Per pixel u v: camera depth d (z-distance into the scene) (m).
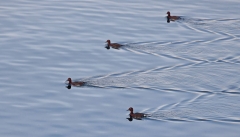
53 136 41.06
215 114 44.78
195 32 62.12
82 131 41.78
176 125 42.88
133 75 51.47
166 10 68.00
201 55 56.56
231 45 59.19
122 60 54.47
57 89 48.22
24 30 60.44
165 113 44.72
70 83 48.91
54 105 45.53
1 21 62.62
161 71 52.56
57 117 43.69
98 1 70.25
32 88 48.25
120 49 56.84
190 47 58.47
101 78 50.53
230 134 41.88
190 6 69.56
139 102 46.41
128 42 58.72
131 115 43.84
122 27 62.28
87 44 57.62
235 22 65.00
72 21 63.41
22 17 64.00
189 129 42.41
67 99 46.53
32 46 56.53
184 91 48.69
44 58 54.03
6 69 51.50
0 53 54.75
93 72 51.66
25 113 44.25
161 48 57.84
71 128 42.19
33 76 50.44
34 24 62.19
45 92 47.62
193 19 65.44
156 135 41.44
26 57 54.09
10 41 57.47
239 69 53.31
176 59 55.38
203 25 64.00
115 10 67.12
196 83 50.28
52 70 51.66
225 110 45.47
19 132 41.56
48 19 63.72
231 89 49.25
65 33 60.12
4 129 41.91
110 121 43.31
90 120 43.38
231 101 46.97
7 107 45.03
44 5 68.25
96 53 55.62
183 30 62.44
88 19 64.06
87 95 47.31
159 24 63.62
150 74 51.78
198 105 46.19
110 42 57.38
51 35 59.38
